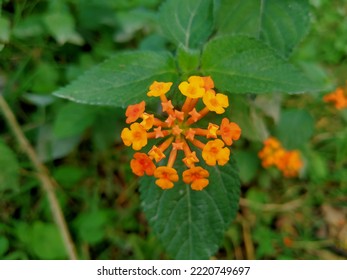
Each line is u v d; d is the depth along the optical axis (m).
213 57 0.17
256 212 0.26
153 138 0.17
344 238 0.26
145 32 0.25
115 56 0.18
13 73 0.24
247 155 0.25
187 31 0.19
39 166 0.24
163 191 0.18
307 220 0.27
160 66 0.18
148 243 0.24
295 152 0.25
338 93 0.25
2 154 0.23
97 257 0.24
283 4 0.19
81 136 0.24
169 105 0.16
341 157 0.28
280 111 0.25
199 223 0.18
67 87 0.17
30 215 0.24
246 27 0.19
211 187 0.18
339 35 0.29
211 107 0.16
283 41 0.19
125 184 0.25
